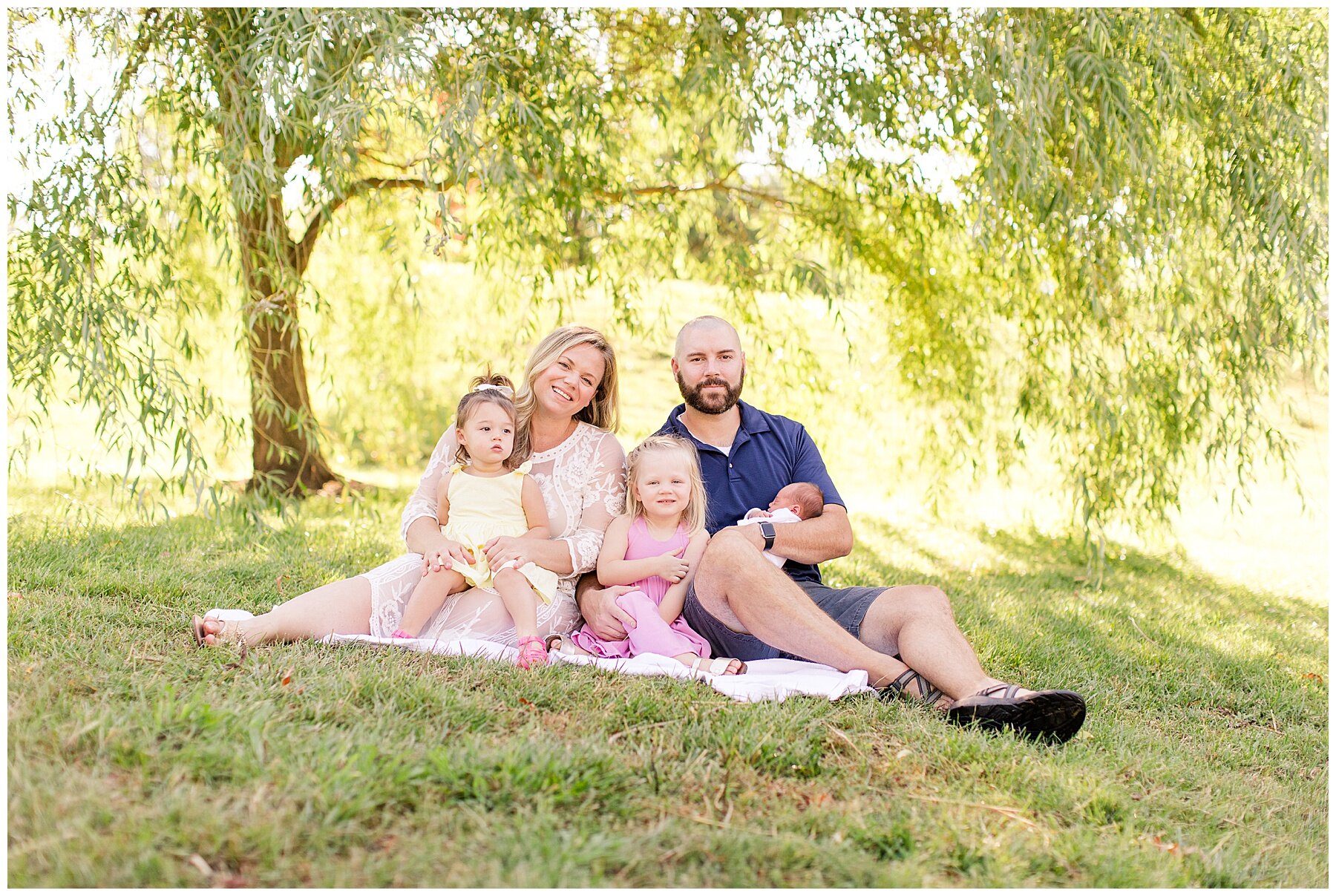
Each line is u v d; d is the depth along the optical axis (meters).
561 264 6.12
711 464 3.51
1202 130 4.96
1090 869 2.03
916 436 7.81
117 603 3.48
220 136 4.64
